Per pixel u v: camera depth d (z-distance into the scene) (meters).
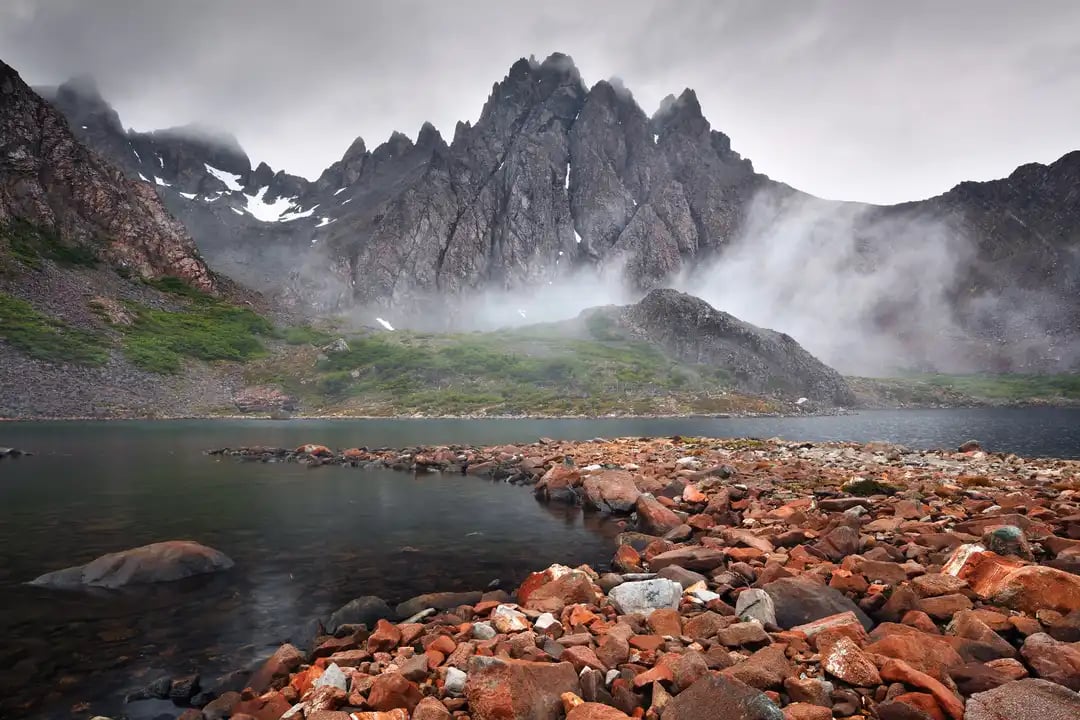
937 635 8.34
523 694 6.55
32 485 28.33
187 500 24.64
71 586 13.21
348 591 13.01
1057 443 63.81
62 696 8.16
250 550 16.59
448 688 7.23
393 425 99.81
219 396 124.88
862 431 89.19
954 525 14.70
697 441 42.38
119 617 11.31
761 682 7.02
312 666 8.33
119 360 121.12
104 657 9.46
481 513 22.09
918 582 10.43
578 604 10.14
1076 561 10.86
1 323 112.25
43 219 164.62
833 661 7.29
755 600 9.62
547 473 26.78
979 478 21.72
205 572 14.34
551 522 20.48
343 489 27.83
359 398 143.75
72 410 96.50
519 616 9.34
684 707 6.38
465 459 36.22
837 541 13.45
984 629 8.23
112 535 18.27
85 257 166.12
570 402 148.12
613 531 19.06
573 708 6.64
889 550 12.63
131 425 82.38
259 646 9.98
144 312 153.25
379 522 20.42
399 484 29.50
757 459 31.28
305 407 134.88
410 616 11.01
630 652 8.27
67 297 139.75
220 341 155.25
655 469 27.36
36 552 16.17
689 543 15.77
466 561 15.50
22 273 138.88
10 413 89.56
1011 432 84.75
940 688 6.59
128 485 28.58
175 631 10.63
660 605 10.20
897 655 7.55
